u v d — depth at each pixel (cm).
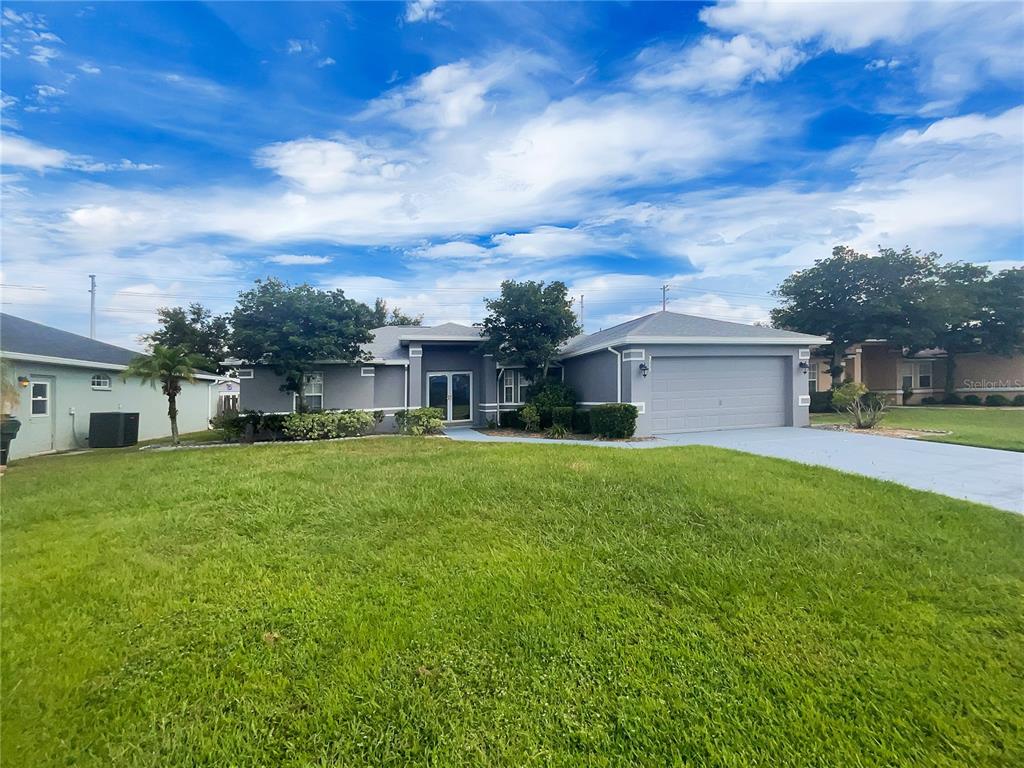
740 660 270
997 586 353
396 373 1633
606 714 231
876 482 646
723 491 577
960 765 202
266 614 323
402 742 215
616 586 359
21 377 1153
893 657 272
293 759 207
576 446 1055
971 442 1055
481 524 491
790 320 2406
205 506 576
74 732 223
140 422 1611
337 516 524
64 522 536
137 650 286
